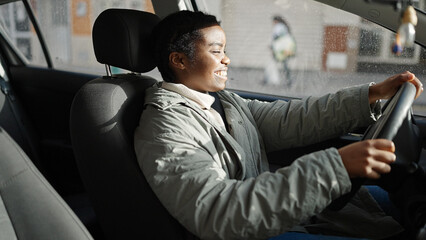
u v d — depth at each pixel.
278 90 2.10
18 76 2.17
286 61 2.13
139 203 1.07
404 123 1.11
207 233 0.97
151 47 1.28
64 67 2.62
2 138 0.84
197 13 1.26
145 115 1.19
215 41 1.26
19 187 0.79
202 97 1.27
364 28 1.84
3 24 2.32
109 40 1.22
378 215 1.27
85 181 1.12
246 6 2.17
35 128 2.17
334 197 0.96
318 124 1.42
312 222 1.30
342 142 1.55
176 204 1.00
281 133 1.47
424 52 1.70
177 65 1.27
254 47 2.21
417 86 1.32
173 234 1.06
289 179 0.96
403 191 1.12
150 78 1.42
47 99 2.13
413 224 1.08
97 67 2.51
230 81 2.20
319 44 2.05
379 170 0.95
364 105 1.37
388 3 1.08
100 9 2.51
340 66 2.01
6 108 2.03
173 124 1.13
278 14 2.14
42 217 0.78
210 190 0.99
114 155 1.07
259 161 1.39
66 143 2.06
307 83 2.10
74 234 0.79
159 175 1.04
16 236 0.76
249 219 0.94
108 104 1.11
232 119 1.36
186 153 1.06
